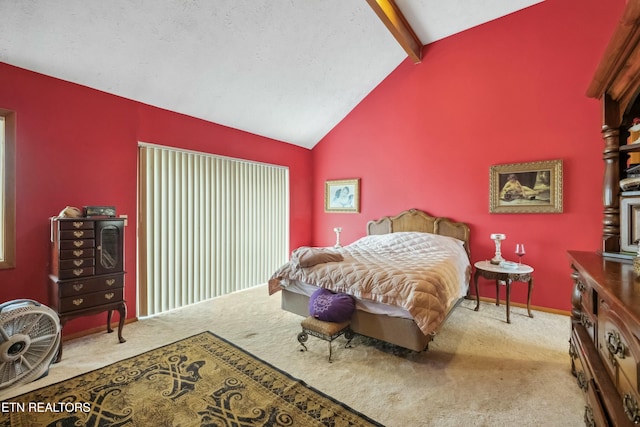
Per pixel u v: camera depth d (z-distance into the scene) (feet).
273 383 6.47
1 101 7.76
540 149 11.04
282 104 13.58
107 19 7.56
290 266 9.89
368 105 15.58
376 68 13.92
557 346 8.20
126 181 10.21
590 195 10.21
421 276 7.63
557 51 10.69
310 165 18.11
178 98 11.02
